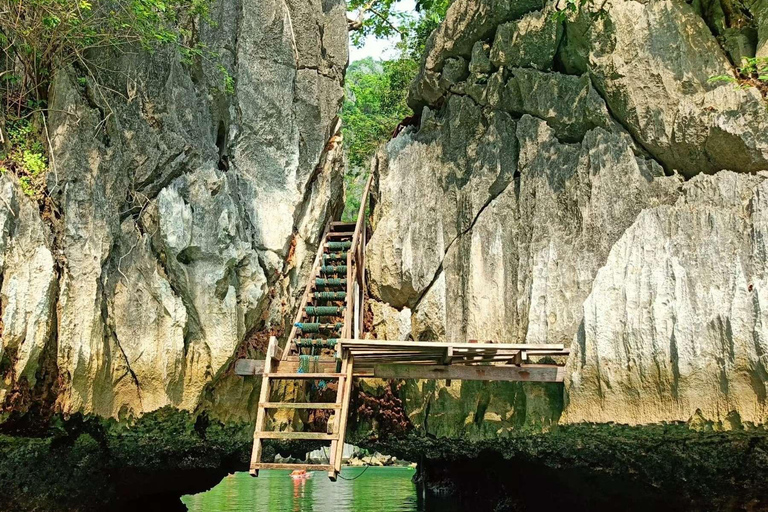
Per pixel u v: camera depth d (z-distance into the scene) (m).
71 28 11.80
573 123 13.36
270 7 16.20
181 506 18.06
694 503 11.83
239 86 15.41
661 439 11.27
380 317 14.91
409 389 14.05
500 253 13.75
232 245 13.49
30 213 10.92
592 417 11.39
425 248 14.70
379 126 25.84
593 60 12.93
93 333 11.43
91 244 11.71
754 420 9.80
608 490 13.30
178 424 12.75
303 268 16.03
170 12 13.20
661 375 10.73
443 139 15.28
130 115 13.01
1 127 11.52
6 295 10.28
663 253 11.27
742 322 10.11
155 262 12.70
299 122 16.47
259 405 11.89
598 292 11.66
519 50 13.90
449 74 15.26
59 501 12.39
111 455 12.84
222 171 14.59
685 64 12.19
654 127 12.27
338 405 11.59
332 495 23.41
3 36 11.59
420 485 23.91
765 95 11.52
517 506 16.64
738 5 12.34
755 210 10.72
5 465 11.25
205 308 12.95
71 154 11.91
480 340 13.41
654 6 12.48
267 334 14.53
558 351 12.02
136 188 12.94
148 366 12.10
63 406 11.09
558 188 13.33
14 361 10.32
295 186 15.82
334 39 17.95
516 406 12.86
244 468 16.20
